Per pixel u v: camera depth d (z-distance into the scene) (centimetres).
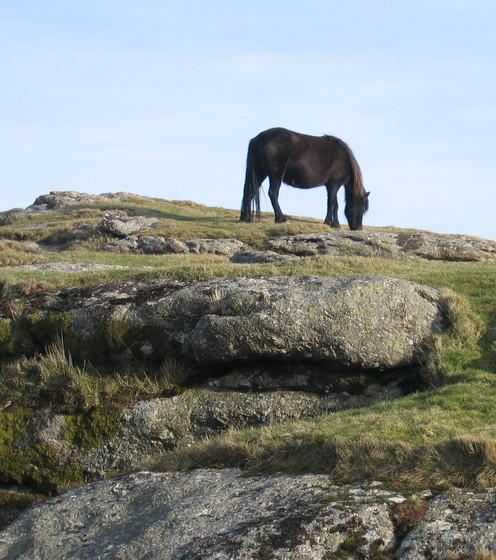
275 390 1491
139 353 1599
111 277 1852
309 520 927
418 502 947
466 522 904
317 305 1490
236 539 922
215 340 1488
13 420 1505
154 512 1080
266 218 3747
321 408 1463
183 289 1636
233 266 1912
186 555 928
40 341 1675
